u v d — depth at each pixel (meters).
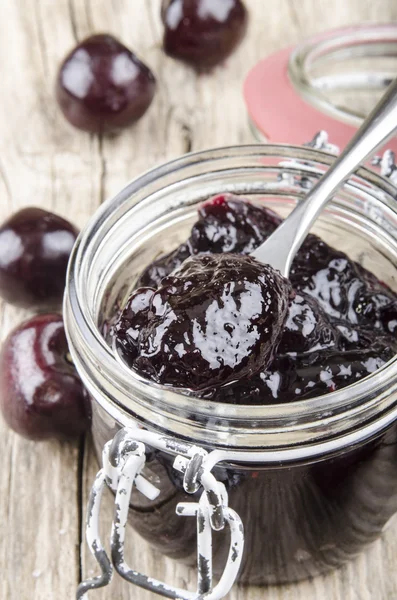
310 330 0.25
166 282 0.25
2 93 0.40
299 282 0.27
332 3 0.42
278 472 0.25
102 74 0.37
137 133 0.38
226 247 0.27
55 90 0.37
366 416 0.24
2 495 0.30
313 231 0.28
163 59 0.41
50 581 0.28
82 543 0.29
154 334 0.24
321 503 0.25
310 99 0.34
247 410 0.24
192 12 0.39
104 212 0.26
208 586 0.24
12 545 0.29
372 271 0.28
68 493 0.30
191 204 0.28
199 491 0.25
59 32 0.42
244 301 0.24
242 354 0.24
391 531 0.29
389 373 0.24
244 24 0.39
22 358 0.30
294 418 0.24
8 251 0.32
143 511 0.26
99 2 0.42
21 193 0.36
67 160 0.37
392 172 0.28
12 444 0.30
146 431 0.24
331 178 0.27
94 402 0.26
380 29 0.38
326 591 0.28
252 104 0.35
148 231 0.28
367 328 0.27
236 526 0.24
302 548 0.26
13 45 0.41
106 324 0.27
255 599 0.28
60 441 0.30
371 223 0.27
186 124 0.38
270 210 0.28
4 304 0.34
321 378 0.25
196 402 0.24
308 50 0.37
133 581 0.25
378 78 0.38
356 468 0.25
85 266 0.25
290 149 0.27
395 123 0.27
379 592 0.28
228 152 0.27
